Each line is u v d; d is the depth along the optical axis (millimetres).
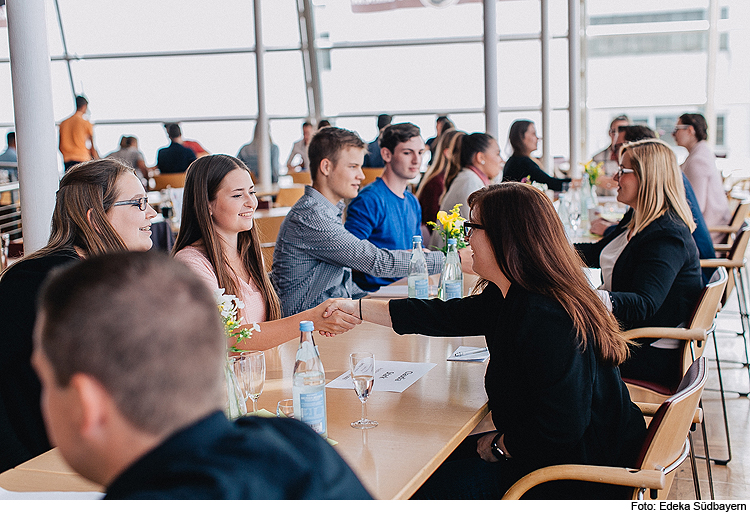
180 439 686
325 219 2836
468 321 2031
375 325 2523
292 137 9430
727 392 3752
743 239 3953
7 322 1682
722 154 8625
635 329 2588
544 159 8148
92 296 659
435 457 1413
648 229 2754
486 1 5988
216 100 9266
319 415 1492
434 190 4574
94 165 1925
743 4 8250
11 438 1676
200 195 2236
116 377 653
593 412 1695
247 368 1608
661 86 8719
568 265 1720
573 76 8281
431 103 9008
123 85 9359
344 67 9156
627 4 8609
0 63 9031
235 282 2273
